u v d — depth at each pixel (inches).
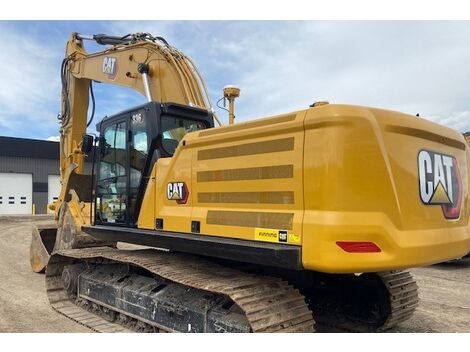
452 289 274.8
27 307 234.5
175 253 209.8
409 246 123.5
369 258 117.2
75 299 240.8
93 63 308.7
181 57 253.8
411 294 185.8
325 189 119.0
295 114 130.1
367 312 186.1
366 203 119.8
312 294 200.4
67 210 289.1
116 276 213.0
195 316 157.8
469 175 162.6
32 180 1280.8
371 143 122.2
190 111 205.5
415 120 136.3
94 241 278.4
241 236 140.4
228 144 148.6
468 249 150.4
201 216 155.3
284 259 122.9
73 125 326.0
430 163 138.3
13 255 420.5
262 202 135.3
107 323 202.8
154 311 177.5
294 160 127.4
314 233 118.6
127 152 201.2
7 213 1229.7
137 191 192.2
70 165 311.4
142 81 266.2
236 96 231.9
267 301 137.9
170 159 175.6
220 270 168.6
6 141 1230.3
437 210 137.9
